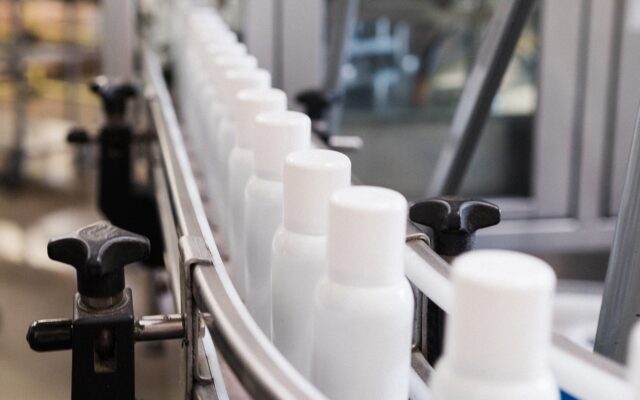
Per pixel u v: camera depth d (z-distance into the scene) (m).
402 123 2.93
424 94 2.92
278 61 1.62
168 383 2.21
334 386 0.44
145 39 1.81
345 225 0.43
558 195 2.16
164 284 1.59
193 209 0.65
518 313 0.31
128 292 0.58
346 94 2.90
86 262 0.54
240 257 0.70
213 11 1.56
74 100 4.82
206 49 1.06
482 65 1.76
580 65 2.08
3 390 2.35
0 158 4.30
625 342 0.57
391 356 0.44
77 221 3.78
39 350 0.55
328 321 0.44
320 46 1.63
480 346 0.32
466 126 1.77
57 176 4.33
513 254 0.34
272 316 0.54
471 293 0.32
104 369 0.55
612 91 2.07
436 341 0.57
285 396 0.37
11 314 2.83
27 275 3.15
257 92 0.71
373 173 2.75
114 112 1.40
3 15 4.48
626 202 0.57
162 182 0.93
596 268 2.12
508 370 0.32
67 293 3.01
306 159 0.51
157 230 1.43
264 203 0.60
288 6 1.60
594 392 0.37
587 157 2.11
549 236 2.13
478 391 0.32
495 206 0.59
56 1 4.49
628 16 2.03
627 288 0.57
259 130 0.60
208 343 0.62
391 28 2.87
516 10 1.61
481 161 2.48
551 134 2.12
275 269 0.53
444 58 2.91
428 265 0.50
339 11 1.97
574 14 2.04
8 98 4.86
